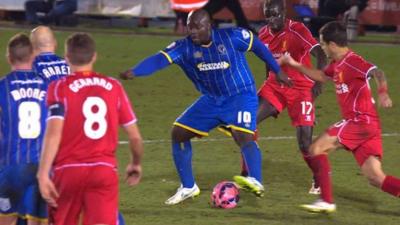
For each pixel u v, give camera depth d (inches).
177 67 2428.6
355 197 1151.6
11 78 818.2
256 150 1074.7
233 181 1208.2
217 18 3088.1
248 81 1083.3
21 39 821.2
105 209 743.7
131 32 3046.3
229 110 1077.1
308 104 1173.1
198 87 1091.3
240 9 2805.1
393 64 2491.4
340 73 1025.5
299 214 1059.3
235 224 1002.1
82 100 740.7
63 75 932.6
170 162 1353.3
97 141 741.9
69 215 748.6
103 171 740.7
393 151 1480.1
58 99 736.3
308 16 2851.9
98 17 3225.9
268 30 1203.9
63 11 3122.5
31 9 3107.8
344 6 2896.2
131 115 762.2
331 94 2063.2
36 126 813.9
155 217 1032.2
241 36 1065.5
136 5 3157.0
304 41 1173.1
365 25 3112.7
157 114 1791.3
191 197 1123.9
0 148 816.9
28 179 810.8
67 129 737.6
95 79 752.3
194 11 1048.2
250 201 1123.9
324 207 1029.8
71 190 739.4
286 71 1173.7
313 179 1176.2
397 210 1087.0
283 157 1421.0
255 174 1064.8
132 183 781.3
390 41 2935.5
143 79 2239.2
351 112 1027.9
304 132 1175.0
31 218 822.5
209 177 1263.5
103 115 745.0
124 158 1375.5
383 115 1830.7
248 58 2578.7
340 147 1039.0
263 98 1193.4
